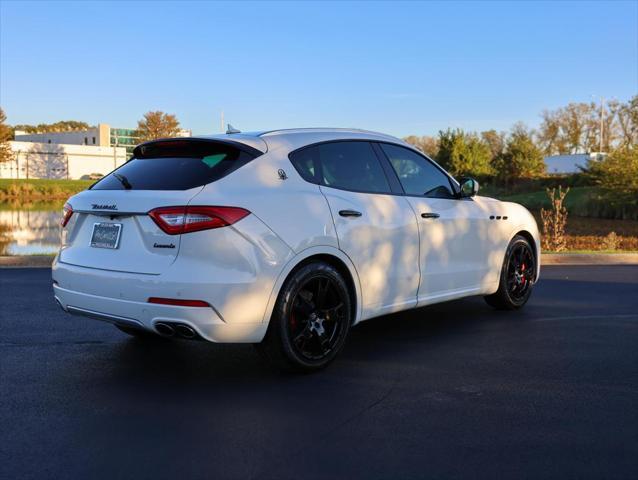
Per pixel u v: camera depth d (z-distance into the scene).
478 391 3.87
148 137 93.00
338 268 4.36
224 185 3.81
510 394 3.81
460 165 53.56
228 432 3.22
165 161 4.16
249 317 3.76
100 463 2.86
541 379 4.12
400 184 4.93
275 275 3.85
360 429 3.26
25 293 7.34
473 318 6.04
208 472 2.77
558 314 6.24
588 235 20.34
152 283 3.68
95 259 4.01
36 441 3.10
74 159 99.94
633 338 5.25
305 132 4.49
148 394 3.81
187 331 3.70
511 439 3.12
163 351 4.81
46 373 4.24
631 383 4.04
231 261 3.69
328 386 3.96
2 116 74.94
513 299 6.26
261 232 3.80
